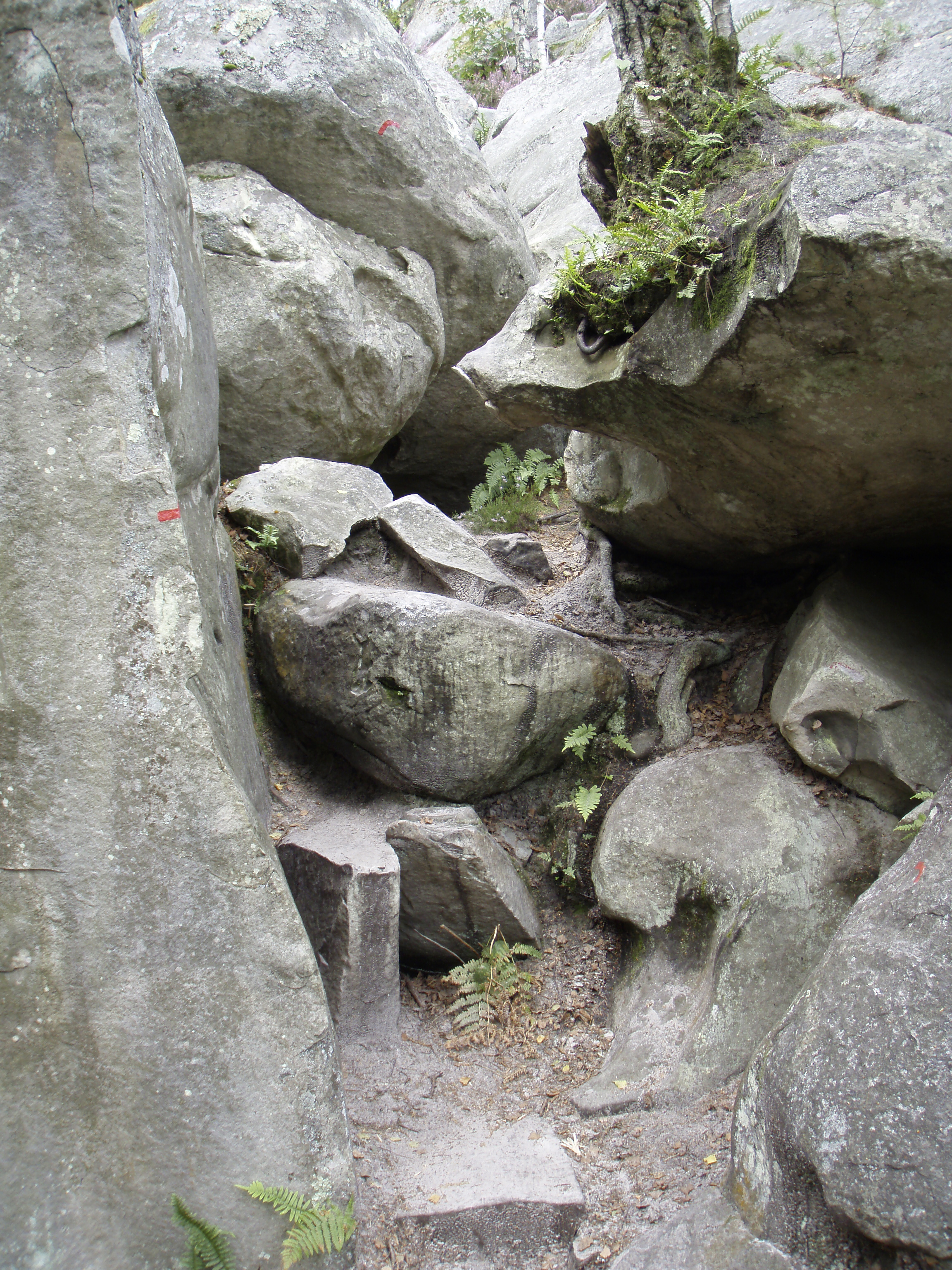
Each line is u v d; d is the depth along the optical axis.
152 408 2.82
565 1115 3.64
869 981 2.74
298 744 5.16
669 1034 3.82
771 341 3.26
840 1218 2.56
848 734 4.10
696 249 3.44
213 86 5.83
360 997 3.98
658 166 3.88
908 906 2.85
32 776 2.67
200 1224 2.58
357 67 6.22
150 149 3.08
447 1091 3.79
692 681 5.14
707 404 3.74
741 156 3.64
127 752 2.74
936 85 3.90
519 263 7.34
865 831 4.00
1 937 2.64
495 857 4.34
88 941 2.70
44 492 2.69
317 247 6.12
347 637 4.65
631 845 4.28
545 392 4.20
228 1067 2.76
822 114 4.12
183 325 3.34
